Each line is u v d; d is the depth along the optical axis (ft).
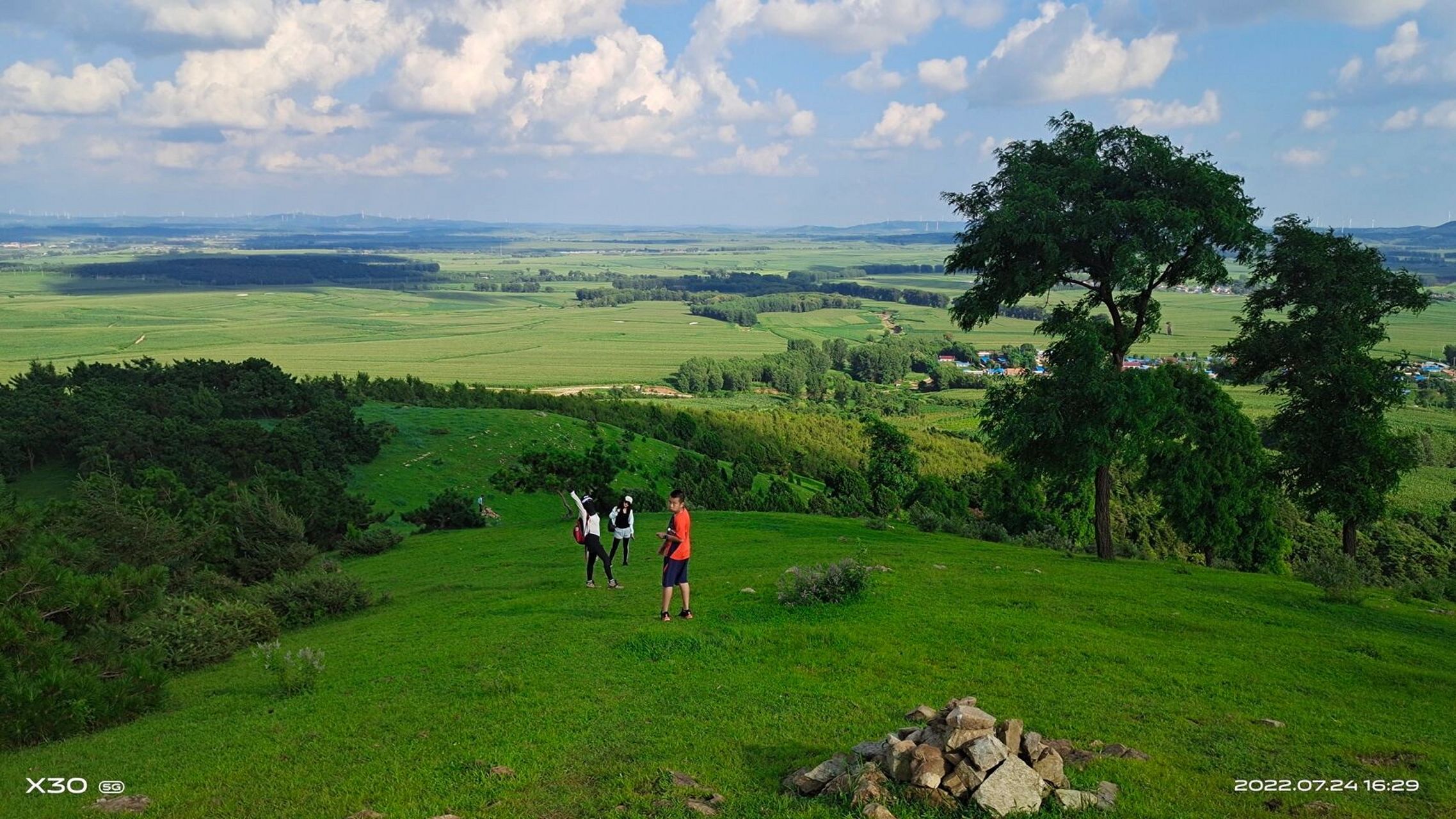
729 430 484.33
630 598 85.35
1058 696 52.13
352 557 178.09
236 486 191.62
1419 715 51.90
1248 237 110.83
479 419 389.60
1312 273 130.00
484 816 35.76
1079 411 118.32
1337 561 106.11
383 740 46.52
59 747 52.19
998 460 415.23
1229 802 36.24
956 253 124.36
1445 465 384.68
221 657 83.46
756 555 120.57
